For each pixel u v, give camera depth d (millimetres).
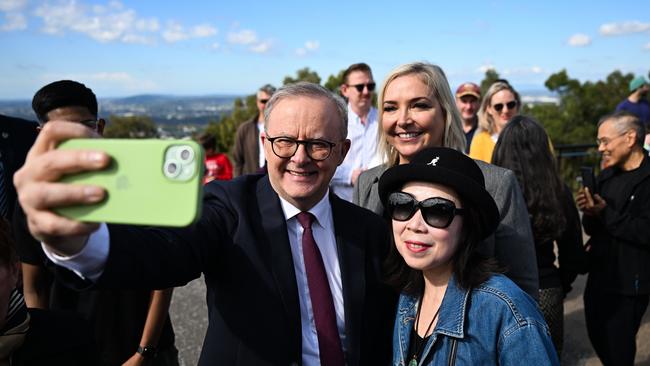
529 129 2480
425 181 1488
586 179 3057
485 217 1469
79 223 738
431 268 1485
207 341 1495
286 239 1534
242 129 5816
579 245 2578
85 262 952
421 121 2084
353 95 4426
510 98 4109
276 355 1433
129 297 2074
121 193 732
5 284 1213
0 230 1234
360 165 4398
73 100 2209
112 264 1021
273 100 1558
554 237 2361
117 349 2074
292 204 1592
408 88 2074
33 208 727
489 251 1894
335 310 1596
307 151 1486
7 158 2127
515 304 1400
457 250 1516
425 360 1505
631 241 2801
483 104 4367
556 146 7641
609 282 2887
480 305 1438
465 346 1433
